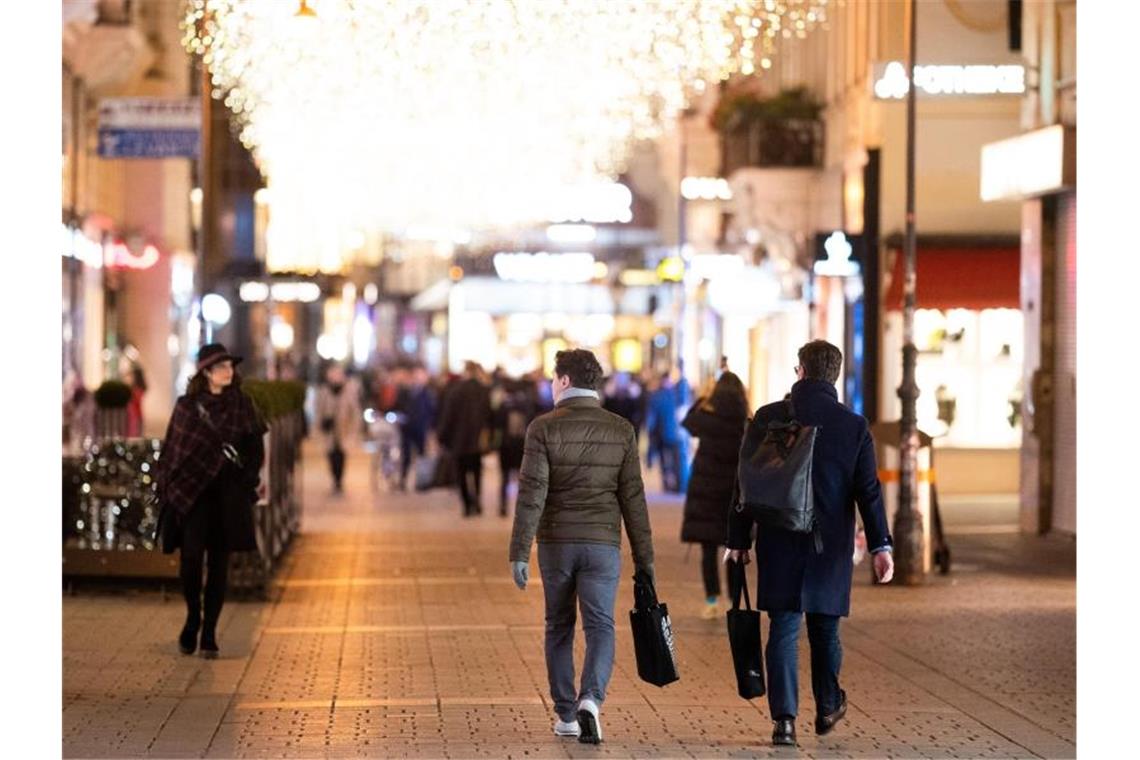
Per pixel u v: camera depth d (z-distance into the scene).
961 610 38.25
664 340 145.75
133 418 73.56
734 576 24.23
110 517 40.91
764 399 102.31
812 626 24.08
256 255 116.25
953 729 25.14
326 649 32.69
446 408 66.25
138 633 34.84
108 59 90.00
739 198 88.56
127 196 111.88
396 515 66.62
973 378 72.94
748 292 90.75
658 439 79.88
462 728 25.05
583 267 135.25
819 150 84.06
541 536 24.09
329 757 23.02
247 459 31.77
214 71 61.25
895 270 71.50
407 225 136.50
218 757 23.02
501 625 35.94
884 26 69.44
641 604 23.97
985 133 70.12
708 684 28.92
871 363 72.12
